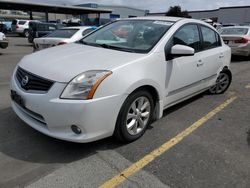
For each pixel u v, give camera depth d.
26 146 3.30
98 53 3.54
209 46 5.04
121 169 2.94
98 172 2.87
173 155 3.26
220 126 4.19
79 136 2.93
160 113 3.85
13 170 2.83
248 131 4.05
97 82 2.88
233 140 3.73
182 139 3.68
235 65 10.12
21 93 3.16
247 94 6.00
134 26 4.27
